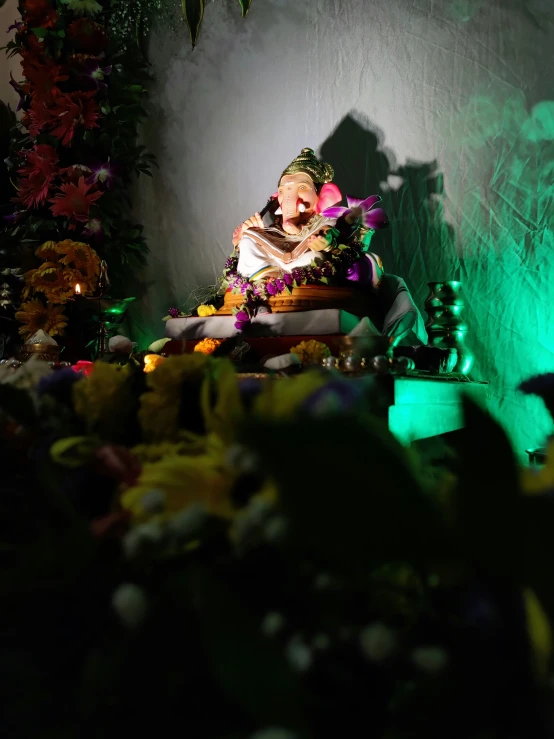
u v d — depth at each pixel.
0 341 2.25
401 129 2.26
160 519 0.29
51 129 2.42
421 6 2.23
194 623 0.24
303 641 0.25
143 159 2.67
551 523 0.20
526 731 0.21
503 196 2.12
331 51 2.38
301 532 0.21
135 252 2.65
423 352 1.72
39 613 0.27
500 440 0.21
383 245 2.28
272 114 2.47
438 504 0.22
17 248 2.45
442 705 0.22
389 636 0.23
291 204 2.05
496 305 2.12
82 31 2.37
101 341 2.15
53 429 0.45
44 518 0.33
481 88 2.14
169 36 2.64
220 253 2.56
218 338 1.88
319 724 0.24
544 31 2.06
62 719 0.26
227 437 0.31
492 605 0.22
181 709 0.24
